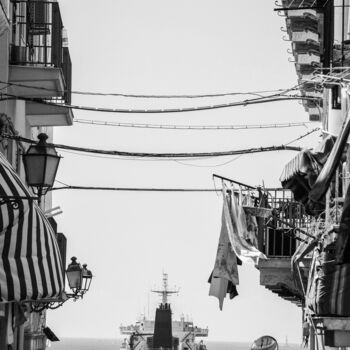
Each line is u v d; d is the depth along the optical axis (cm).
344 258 1734
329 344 2089
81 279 2891
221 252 3397
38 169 2206
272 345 3531
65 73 3117
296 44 3152
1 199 1661
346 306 2058
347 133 1766
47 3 2905
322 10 2967
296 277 3052
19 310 2375
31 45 3009
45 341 4069
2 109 2766
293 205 3269
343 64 2580
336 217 2253
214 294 3550
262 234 3316
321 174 1819
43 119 3123
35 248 1728
